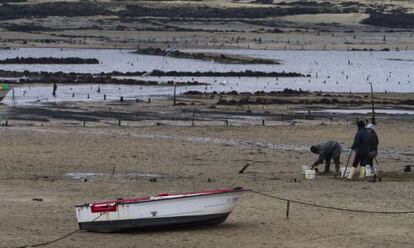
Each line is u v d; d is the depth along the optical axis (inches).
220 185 2252.7
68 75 6943.9
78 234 1640.0
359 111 4439.0
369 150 2349.9
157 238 1609.3
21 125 3614.7
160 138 3272.6
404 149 3107.8
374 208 1918.1
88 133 3366.1
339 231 1678.2
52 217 1804.9
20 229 1678.2
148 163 2687.0
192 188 2203.5
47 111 4254.4
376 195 2084.2
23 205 1939.0
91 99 5000.0
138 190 2174.0
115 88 5856.3
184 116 4099.4
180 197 1653.5
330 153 2443.4
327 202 1989.4
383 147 3142.2
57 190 2162.9
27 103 4694.9
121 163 2677.2
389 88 6446.9
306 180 2336.4
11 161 2674.7
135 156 2824.8
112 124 3722.9
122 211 1642.5
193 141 3216.0
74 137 3235.7
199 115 4151.1
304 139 3331.7
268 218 1798.7
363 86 6633.9
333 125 3732.8
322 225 1733.5
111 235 1636.3
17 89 5565.9
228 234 1642.5
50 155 2812.5
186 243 1569.9
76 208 1663.4
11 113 4121.6
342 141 3292.3
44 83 6127.0
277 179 2373.3
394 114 4315.9
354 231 1679.4
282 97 5162.4
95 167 2593.5
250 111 4352.9
